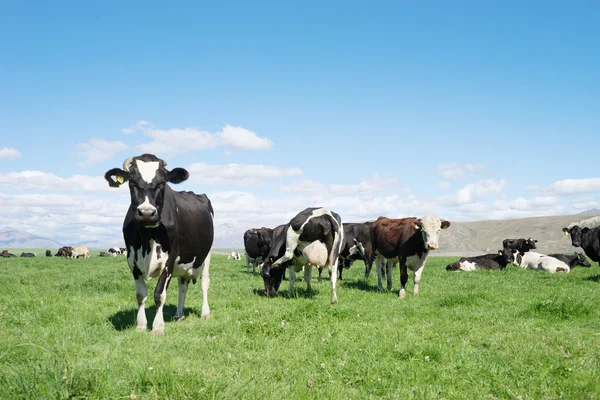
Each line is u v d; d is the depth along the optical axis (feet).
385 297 43.60
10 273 76.89
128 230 27.22
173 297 43.04
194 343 23.48
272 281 43.80
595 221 124.88
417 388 17.30
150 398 13.98
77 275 69.26
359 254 63.93
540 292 45.73
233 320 29.01
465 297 38.88
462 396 16.97
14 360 17.62
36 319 28.07
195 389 14.49
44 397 13.03
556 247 208.95
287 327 25.98
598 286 51.47
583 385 17.63
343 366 19.81
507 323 30.19
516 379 18.72
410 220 47.09
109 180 25.72
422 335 26.53
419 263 44.68
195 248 30.35
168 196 27.63
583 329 28.22
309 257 40.04
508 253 82.33
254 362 20.65
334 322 28.30
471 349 23.25
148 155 27.07
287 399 15.49
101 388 14.35
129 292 43.86
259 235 66.08
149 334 25.46
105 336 24.27
